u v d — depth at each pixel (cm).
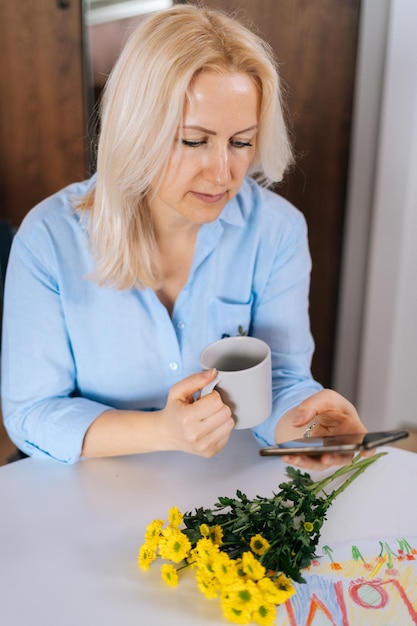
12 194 279
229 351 98
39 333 113
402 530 90
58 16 242
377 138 198
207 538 81
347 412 102
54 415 107
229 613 73
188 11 96
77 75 249
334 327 229
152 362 119
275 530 82
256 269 126
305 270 129
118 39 235
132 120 94
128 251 108
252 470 102
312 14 193
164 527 90
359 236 212
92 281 114
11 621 76
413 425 225
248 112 93
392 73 184
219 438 92
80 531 90
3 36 252
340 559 85
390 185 195
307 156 210
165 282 120
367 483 99
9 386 114
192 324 122
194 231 116
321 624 76
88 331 116
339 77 197
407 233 198
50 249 114
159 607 78
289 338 127
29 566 84
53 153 266
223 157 94
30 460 106
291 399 114
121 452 103
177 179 97
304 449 84
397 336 212
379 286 208
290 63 201
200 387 90
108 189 103
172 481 100
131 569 84
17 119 265
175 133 93
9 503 96
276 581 77
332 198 212
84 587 81
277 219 125
